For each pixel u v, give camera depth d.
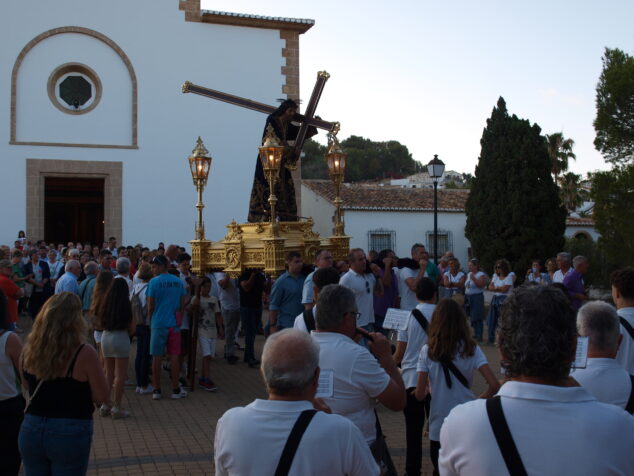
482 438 2.06
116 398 7.94
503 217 23.56
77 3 19.61
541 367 2.12
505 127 24.02
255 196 10.46
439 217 32.03
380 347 3.90
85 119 19.62
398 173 88.94
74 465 4.00
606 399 3.51
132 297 9.51
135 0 20.03
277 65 20.95
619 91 20.56
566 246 26.45
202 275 9.72
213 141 20.39
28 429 3.99
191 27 20.38
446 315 4.92
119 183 19.73
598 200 21.14
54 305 4.08
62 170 19.38
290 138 10.95
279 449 2.50
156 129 20.05
